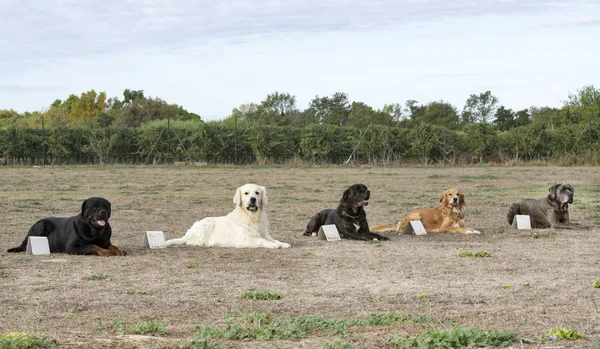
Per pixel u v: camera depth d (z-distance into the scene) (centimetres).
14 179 3078
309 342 574
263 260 1095
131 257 1123
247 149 4566
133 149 4575
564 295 790
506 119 7325
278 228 1552
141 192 2467
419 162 4584
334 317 695
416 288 846
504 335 571
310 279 920
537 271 966
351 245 1273
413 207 1969
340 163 4597
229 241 1254
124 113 7312
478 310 713
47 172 3597
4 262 1064
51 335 612
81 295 816
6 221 1622
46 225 1182
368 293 819
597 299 764
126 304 766
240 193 1265
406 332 603
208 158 4494
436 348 550
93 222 1125
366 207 1973
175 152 4500
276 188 2644
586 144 4488
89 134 4575
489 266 1014
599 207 1909
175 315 712
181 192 2486
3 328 654
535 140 4528
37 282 899
